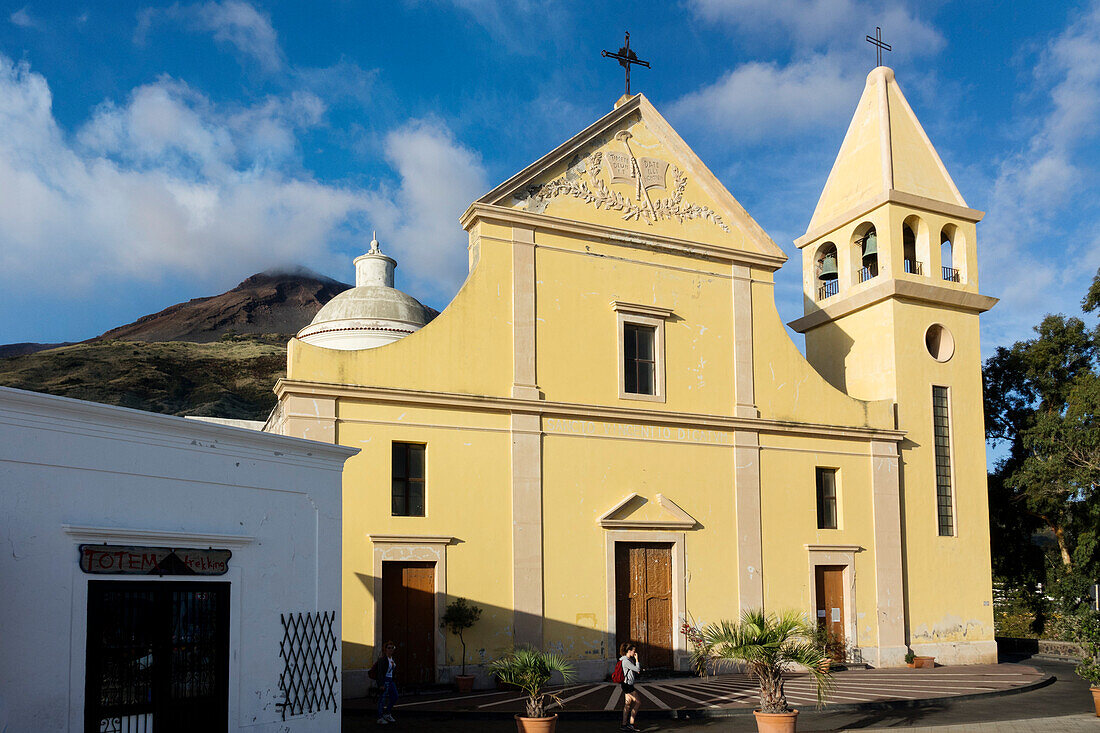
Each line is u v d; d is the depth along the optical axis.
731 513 22.44
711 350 22.98
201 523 11.02
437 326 19.53
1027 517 33.62
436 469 18.94
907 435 25.52
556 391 20.64
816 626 22.33
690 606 21.44
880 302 26.23
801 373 24.20
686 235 23.12
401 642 17.98
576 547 20.23
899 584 24.47
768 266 24.28
